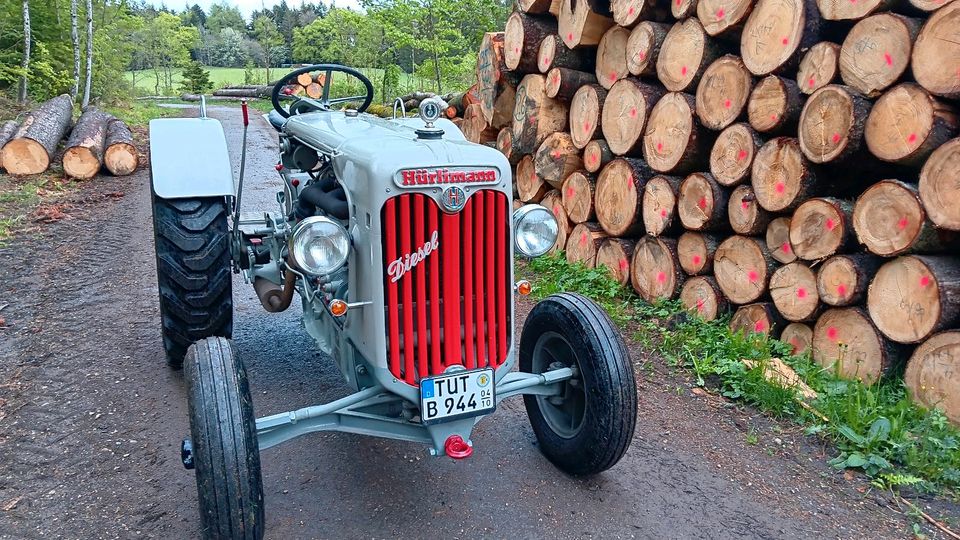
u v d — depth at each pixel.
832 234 3.78
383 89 16.39
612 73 5.34
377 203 2.30
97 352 4.01
